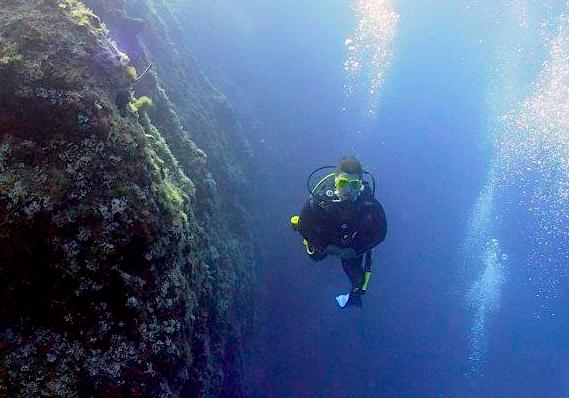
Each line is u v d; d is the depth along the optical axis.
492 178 14.28
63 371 1.81
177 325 2.17
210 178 4.55
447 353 12.59
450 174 14.30
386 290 12.79
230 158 7.04
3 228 1.76
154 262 2.07
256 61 10.59
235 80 9.87
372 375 11.06
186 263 2.42
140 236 2.00
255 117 9.91
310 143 11.16
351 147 12.77
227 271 5.10
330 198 2.83
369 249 2.94
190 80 6.64
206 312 3.20
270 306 8.60
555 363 13.01
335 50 11.85
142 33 5.55
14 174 1.80
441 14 14.17
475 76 14.55
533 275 13.72
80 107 1.92
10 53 1.88
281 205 9.52
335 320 10.48
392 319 12.42
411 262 13.45
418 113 14.19
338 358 10.35
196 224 3.52
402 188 13.94
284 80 11.04
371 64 13.02
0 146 1.81
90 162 1.91
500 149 14.31
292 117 10.83
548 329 13.30
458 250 13.80
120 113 2.14
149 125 2.85
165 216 2.18
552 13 13.91
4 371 1.73
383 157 13.66
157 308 2.08
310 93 11.32
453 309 13.30
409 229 13.62
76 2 2.25
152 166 2.20
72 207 1.85
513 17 14.05
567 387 12.74
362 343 11.35
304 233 2.91
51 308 1.84
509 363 12.92
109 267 1.91
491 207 14.22
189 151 4.32
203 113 6.30
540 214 13.93
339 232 2.83
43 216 1.80
